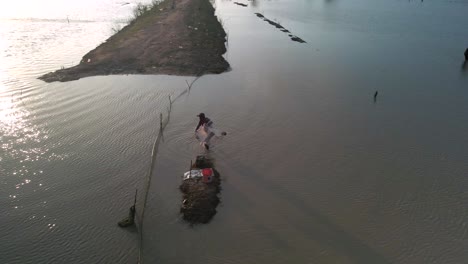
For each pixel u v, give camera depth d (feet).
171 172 52.42
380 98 82.07
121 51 105.70
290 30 154.61
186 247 40.42
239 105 74.69
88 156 55.62
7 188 48.57
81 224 43.09
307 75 95.14
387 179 53.16
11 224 42.88
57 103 73.00
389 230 43.83
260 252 40.14
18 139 59.72
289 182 51.29
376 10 227.61
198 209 44.68
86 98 75.77
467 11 235.61
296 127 66.59
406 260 39.99
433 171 55.57
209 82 87.40
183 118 68.03
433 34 157.69
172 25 135.44
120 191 48.49
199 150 57.77
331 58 112.16
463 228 44.65
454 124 71.31
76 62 101.35
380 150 60.59
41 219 43.68
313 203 47.52
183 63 98.32
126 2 216.33
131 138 60.59
